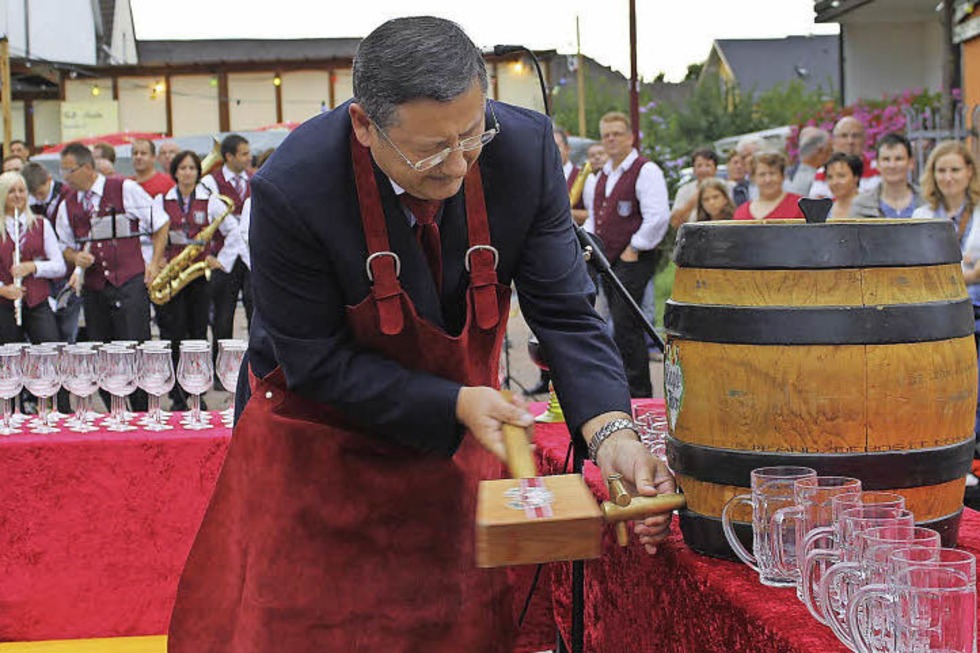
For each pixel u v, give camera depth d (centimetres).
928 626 144
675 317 193
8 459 373
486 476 232
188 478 375
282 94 2556
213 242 773
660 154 1377
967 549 193
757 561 180
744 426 183
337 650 225
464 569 229
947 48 1146
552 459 289
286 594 224
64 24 2708
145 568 376
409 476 224
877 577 151
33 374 401
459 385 204
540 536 164
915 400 178
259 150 1488
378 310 207
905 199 603
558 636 300
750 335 181
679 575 197
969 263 477
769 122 2155
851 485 171
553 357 219
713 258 186
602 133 724
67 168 742
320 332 212
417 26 183
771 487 177
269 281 210
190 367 405
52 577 375
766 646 161
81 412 410
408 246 207
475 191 210
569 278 219
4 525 374
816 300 178
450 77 179
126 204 740
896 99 1202
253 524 227
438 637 228
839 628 153
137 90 2550
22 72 2541
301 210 203
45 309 717
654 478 198
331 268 207
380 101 182
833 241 178
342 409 212
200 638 237
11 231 705
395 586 226
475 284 212
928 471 180
